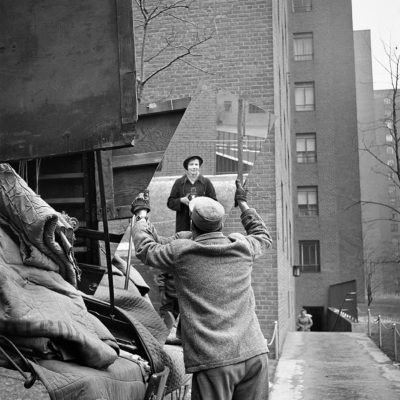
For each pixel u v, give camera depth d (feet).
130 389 11.37
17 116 10.12
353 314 101.30
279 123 53.31
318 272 151.23
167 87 43.62
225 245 12.53
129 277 15.26
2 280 9.55
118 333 13.25
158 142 15.11
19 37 10.21
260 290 45.39
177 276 12.49
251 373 12.09
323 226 152.76
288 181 88.28
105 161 14.20
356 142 156.76
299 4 160.45
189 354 11.96
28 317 9.50
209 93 20.02
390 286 200.34
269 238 14.10
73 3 10.00
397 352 52.75
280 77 59.47
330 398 31.14
